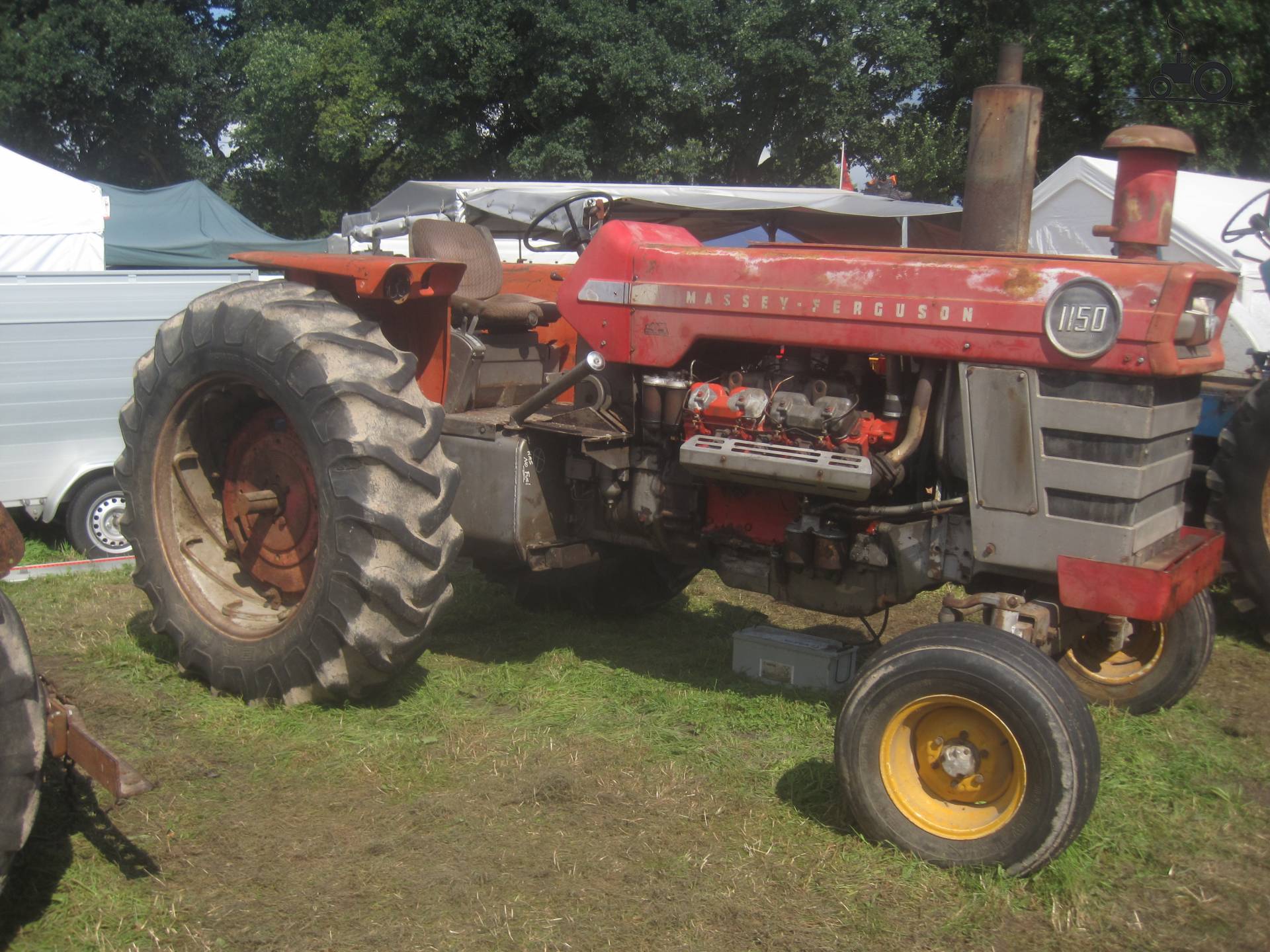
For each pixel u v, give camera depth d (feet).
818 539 12.18
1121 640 13.16
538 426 13.35
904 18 64.34
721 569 13.29
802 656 13.92
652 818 10.50
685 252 12.58
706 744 12.20
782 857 9.83
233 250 47.21
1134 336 9.86
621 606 16.78
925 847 9.70
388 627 12.09
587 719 12.87
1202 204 22.38
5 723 7.85
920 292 10.98
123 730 12.28
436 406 12.56
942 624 9.95
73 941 8.47
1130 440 10.09
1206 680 15.16
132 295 20.95
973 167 12.07
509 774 11.38
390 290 12.85
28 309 19.92
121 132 95.55
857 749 9.97
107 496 20.97
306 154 81.20
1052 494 10.50
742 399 12.12
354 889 9.19
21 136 92.53
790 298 11.73
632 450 13.38
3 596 8.25
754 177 67.36
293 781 11.16
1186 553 10.66
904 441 11.28
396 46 69.21
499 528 13.56
